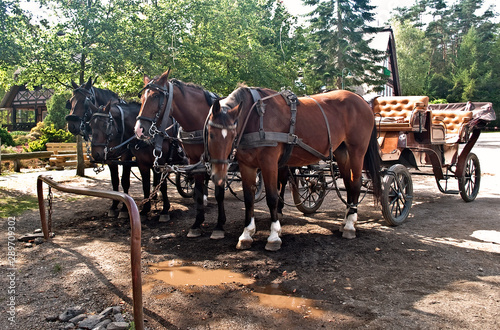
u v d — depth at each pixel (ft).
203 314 9.66
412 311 9.60
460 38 190.60
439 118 24.38
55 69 31.99
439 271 12.24
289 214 20.68
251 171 14.53
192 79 34.19
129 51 31.81
